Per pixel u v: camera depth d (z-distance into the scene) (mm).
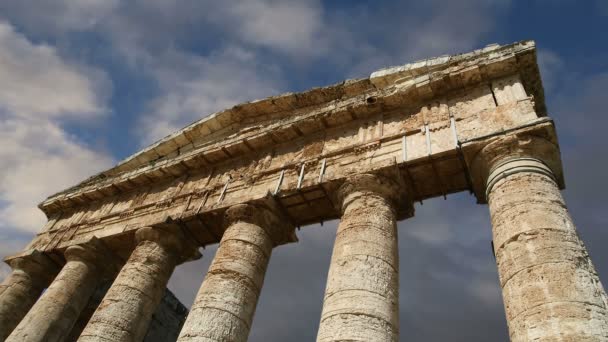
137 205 17688
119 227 17062
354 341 8578
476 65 12797
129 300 13703
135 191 18703
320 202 13617
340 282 9906
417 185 12609
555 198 9383
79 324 19719
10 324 16531
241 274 12227
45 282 18344
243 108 19016
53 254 18078
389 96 13852
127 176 18750
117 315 13273
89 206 19672
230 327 11156
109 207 18750
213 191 15797
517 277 8188
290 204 13898
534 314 7422
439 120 12727
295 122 15234
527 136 10547
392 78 15773
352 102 14547
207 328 10898
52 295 15461
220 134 19578
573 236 8562
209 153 16766
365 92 16219
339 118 14680
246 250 12844
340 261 10477
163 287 15047
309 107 17922
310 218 14258
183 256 16047
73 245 16984
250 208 13664
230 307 11469
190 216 14977
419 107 13719
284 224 14156
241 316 11562
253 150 16328
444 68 14094
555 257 8039
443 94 13453
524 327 7441
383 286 9781
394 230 11531
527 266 8172
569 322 7012
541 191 9461
